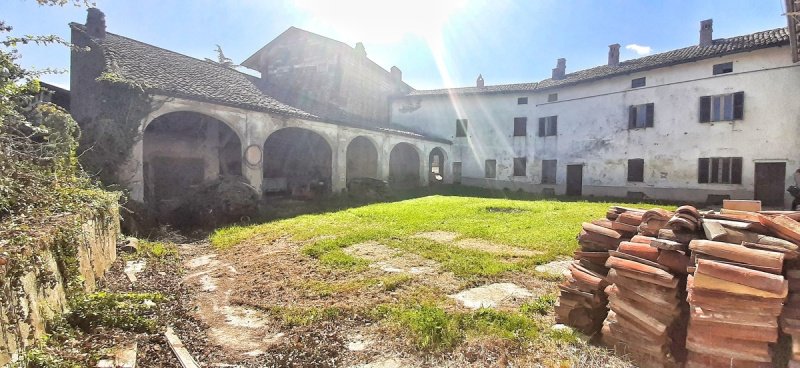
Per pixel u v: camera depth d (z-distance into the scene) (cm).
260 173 1378
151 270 616
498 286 512
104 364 297
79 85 1243
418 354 338
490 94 2467
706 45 1802
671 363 299
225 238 862
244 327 412
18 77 495
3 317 257
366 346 359
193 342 376
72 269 397
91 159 975
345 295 487
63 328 338
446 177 2559
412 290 500
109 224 616
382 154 1955
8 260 270
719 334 273
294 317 423
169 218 1021
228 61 2509
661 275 306
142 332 378
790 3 907
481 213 1167
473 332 367
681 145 1738
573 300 374
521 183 2355
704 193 1672
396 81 2845
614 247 388
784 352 270
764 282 260
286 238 841
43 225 390
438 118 2633
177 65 1457
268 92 1767
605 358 312
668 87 1775
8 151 455
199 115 1538
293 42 2344
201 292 521
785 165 1473
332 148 1678
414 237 827
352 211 1234
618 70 1927
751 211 383
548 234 828
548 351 329
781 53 1474
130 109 1028
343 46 2214
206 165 1582
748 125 1550
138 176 1041
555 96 2227
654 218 363
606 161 2005
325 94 2222
